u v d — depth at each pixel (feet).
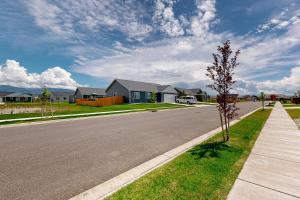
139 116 62.54
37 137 29.91
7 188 13.58
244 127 35.70
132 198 11.66
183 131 34.99
